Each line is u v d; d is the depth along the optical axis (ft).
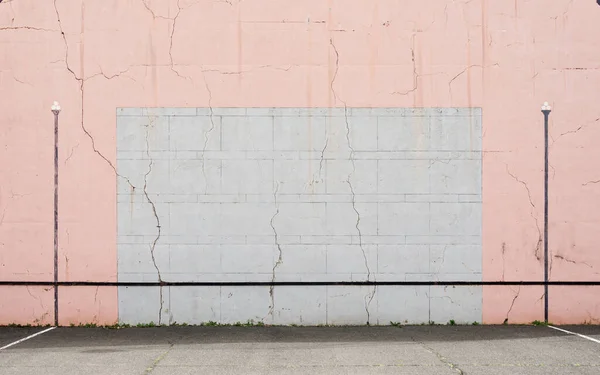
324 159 29.89
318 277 29.76
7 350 24.76
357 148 29.91
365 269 29.84
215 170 29.78
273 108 29.89
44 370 21.62
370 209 29.89
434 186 29.94
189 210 29.71
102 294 29.63
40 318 29.66
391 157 29.91
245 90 29.89
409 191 29.91
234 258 29.71
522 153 29.99
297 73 29.91
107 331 28.58
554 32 29.91
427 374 21.12
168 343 26.04
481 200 29.91
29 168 29.63
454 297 29.89
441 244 29.89
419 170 29.94
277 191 29.78
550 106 30.01
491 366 22.21
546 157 29.99
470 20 29.94
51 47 29.81
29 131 29.66
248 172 29.81
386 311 29.86
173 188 29.73
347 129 29.89
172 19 29.89
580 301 29.96
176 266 29.71
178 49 29.89
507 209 29.96
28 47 29.76
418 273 29.89
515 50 29.91
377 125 29.96
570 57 29.89
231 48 29.89
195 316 29.71
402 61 30.04
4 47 29.71
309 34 29.99
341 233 29.81
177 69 29.84
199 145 29.78
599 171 29.99
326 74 29.96
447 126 29.99
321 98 29.91
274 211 29.76
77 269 29.60
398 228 29.91
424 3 30.04
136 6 29.89
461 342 26.13
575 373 21.26
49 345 25.70
